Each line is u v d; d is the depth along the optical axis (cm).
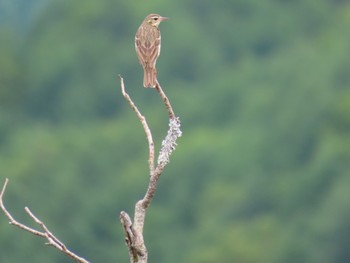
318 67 6059
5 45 7150
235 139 5544
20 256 3816
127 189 4916
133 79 6844
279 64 6391
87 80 6825
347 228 4303
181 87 6781
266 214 4809
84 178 5247
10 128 6375
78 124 6456
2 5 7719
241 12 7506
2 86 6694
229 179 5256
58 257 3897
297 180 4962
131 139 5666
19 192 4553
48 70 6850
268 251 4331
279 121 5628
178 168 5275
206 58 7081
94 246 4294
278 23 7531
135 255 960
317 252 4269
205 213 4925
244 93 6231
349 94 5522
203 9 7412
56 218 4434
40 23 7350
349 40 6381
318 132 5469
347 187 4522
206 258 4322
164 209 5000
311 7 7681
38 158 5172
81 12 7250
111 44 7056
